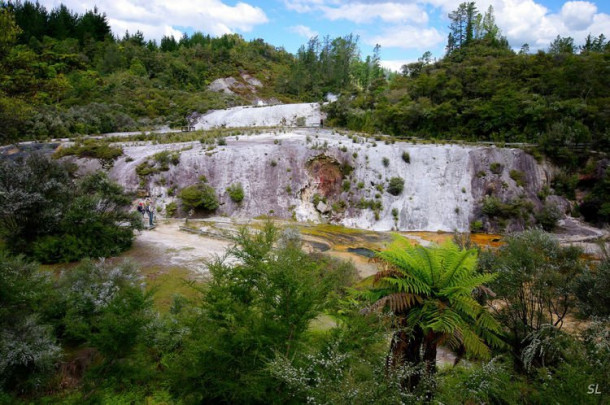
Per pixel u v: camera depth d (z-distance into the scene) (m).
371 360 4.33
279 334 4.84
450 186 30.45
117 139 38.03
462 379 4.57
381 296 5.15
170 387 5.67
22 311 7.59
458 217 28.86
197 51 95.50
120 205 18.09
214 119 60.69
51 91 23.19
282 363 3.94
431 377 3.83
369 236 25.27
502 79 44.00
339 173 31.20
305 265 5.55
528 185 30.58
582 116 35.06
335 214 29.42
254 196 28.98
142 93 64.50
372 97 54.97
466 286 4.81
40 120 39.91
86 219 15.35
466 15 73.75
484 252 9.77
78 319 8.02
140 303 7.30
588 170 30.92
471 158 31.33
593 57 40.31
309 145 32.59
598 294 7.28
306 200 29.70
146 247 17.53
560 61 45.00
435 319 4.50
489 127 39.16
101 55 78.38
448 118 42.38
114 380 6.63
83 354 7.96
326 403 3.41
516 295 7.71
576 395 4.27
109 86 63.22
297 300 4.96
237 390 4.75
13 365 6.82
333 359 3.84
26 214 14.50
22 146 32.56
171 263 15.16
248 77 91.19
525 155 31.77
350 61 97.19
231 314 5.39
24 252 14.34
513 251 8.24
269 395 4.67
